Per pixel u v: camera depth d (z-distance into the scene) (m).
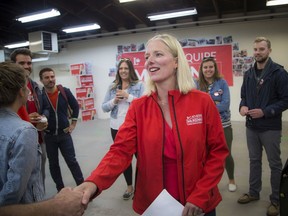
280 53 6.78
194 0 6.27
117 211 2.57
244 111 2.38
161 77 1.13
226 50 7.23
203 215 1.08
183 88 1.14
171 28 7.72
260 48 2.23
